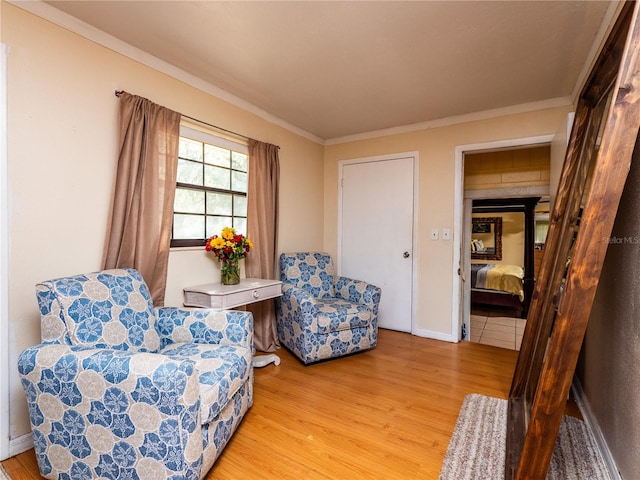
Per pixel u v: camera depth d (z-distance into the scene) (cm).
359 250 380
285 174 338
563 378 106
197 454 122
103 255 188
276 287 265
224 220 276
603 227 102
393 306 358
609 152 102
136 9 167
